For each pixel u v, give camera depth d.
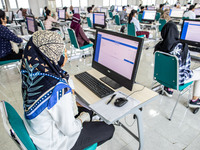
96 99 1.13
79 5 11.93
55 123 0.83
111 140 1.61
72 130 0.84
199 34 2.23
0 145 1.56
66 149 0.90
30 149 0.77
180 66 1.65
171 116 1.86
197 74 1.82
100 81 1.38
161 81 1.89
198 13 5.90
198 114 1.98
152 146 1.52
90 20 5.45
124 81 1.15
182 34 2.45
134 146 1.54
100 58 1.40
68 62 3.78
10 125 0.70
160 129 1.74
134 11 4.43
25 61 0.75
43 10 8.71
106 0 13.30
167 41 1.61
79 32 3.34
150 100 1.14
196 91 1.93
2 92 2.51
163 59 1.68
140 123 1.21
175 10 6.12
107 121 0.91
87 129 1.06
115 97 1.15
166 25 1.61
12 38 2.43
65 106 0.77
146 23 5.67
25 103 0.77
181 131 1.71
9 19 5.98
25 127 0.82
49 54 0.74
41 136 0.81
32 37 0.77
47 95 0.72
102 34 1.33
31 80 0.74
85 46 3.44
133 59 1.05
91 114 1.30
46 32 0.77
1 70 3.36
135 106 1.04
